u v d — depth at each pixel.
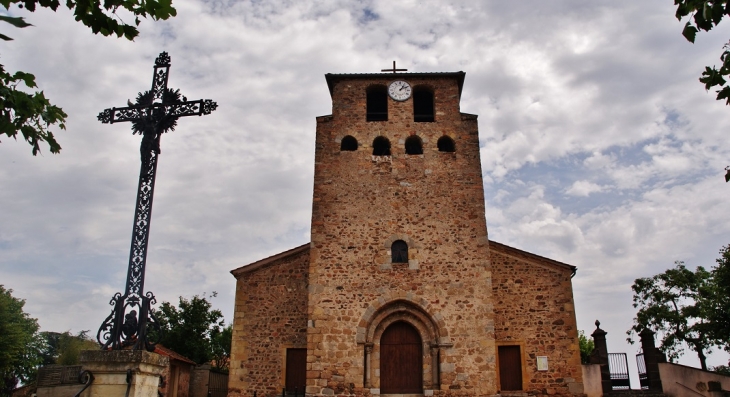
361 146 21.67
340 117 22.16
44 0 5.14
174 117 10.37
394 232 20.41
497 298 21.80
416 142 22.23
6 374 30.25
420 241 20.25
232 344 21.80
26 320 38.62
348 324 19.19
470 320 19.25
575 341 21.05
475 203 20.80
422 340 19.25
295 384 21.27
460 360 18.80
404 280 19.72
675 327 34.75
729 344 29.52
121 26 5.32
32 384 29.66
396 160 21.47
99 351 8.48
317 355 18.83
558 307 21.52
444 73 22.59
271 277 22.61
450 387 18.52
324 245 20.19
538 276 21.95
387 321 19.58
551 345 21.09
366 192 20.97
